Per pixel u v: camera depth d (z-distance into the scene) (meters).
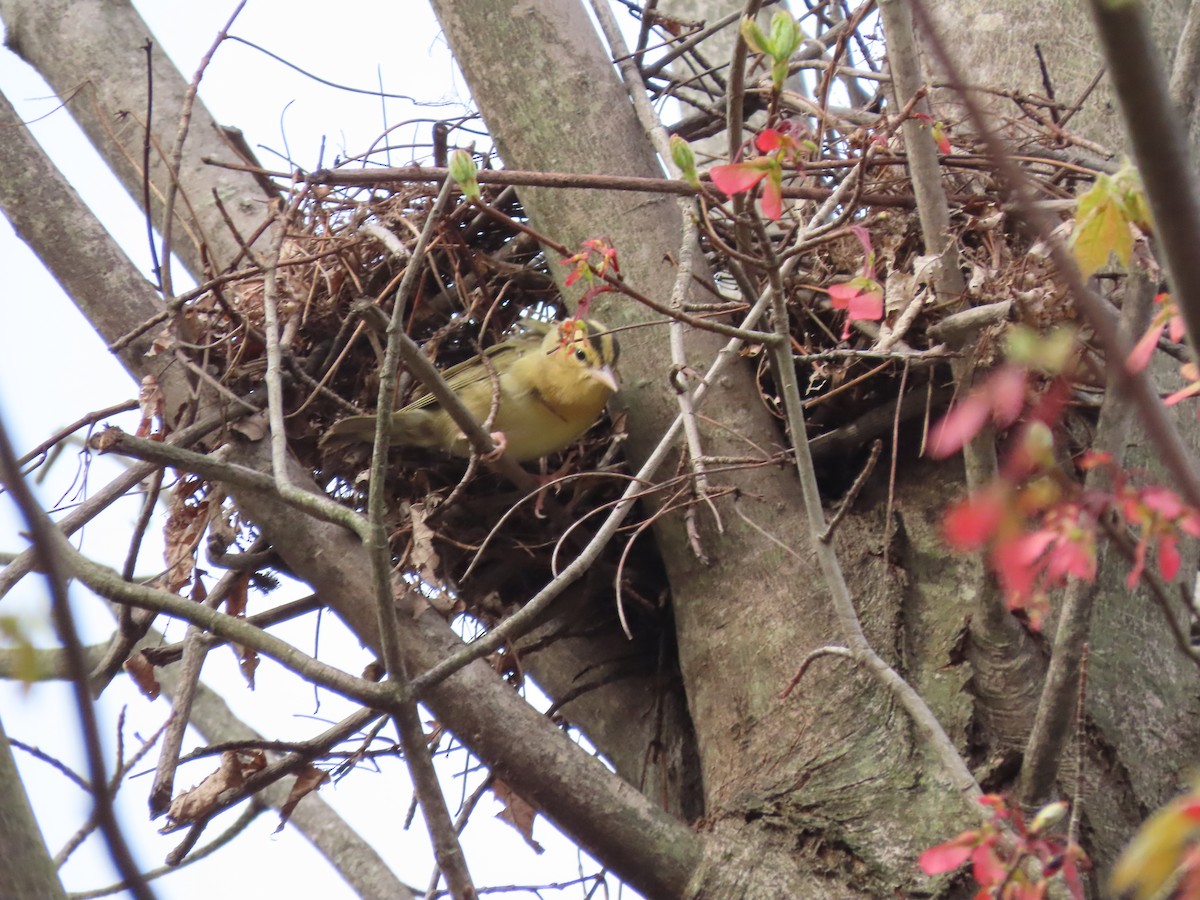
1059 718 7.64
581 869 10.85
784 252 7.27
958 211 9.55
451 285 12.08
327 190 11.51
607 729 11.82
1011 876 5.55
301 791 9.88
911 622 9.37
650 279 10.98
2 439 4.16
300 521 9.95
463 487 10.04
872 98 13.22
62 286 10.87
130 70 13.70
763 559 9.98
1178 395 6.48
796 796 8.86
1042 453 4.55
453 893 7.33
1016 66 12.17
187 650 9.88
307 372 11.26
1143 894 3.86
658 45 13.22
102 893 8.87
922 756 8.77
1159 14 12.21
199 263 12.73
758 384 10.65
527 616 7.79
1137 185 5.50
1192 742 9.12
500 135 11.71
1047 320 8.05
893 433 9.80
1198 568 10.16
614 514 8.15
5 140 11.10
